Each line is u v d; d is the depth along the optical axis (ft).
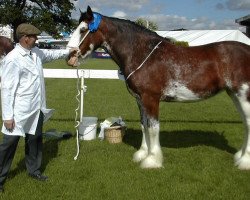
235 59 16.21
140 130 25.59
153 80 16.37
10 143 14.24
